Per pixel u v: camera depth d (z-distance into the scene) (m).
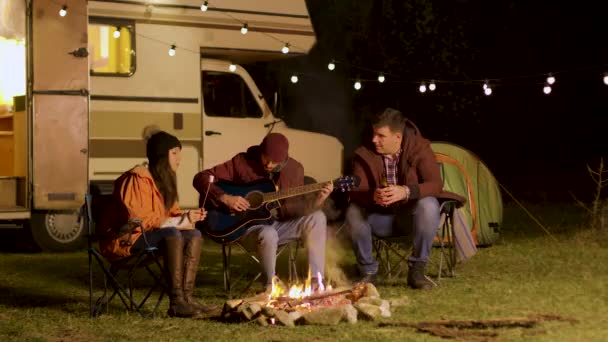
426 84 13.83
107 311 5.88
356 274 7.34
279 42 10.34
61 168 9.05
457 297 6.21
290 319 5.35
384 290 6.52
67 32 9.03
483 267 7.61
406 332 5.15
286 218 6.36
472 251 7.08
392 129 6.64
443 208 6.84
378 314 5.48
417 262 6.60
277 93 10.62
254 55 10.31
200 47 9.88
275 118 10.33
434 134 14.16
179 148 5.90
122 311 5.98
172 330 5.34
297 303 5.64
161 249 5.64
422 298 6.20
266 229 6.12
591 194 13.81
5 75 10.52
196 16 9.84
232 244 6.30
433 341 4.95
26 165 9.02
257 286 6.92
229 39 10.05
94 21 9.40
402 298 5.96
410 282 6.59
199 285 7.02
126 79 9.50
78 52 9.05
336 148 10.58
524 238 9.45
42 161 8.99
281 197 6.22
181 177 9.70
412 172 6.69
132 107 9.52
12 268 8.17
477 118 14.45
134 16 9.55
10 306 6.28
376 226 6.78
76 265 8.38
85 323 5.60
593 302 5.95
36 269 8.10
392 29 13.91
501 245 8.95
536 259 7.97
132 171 5.65
